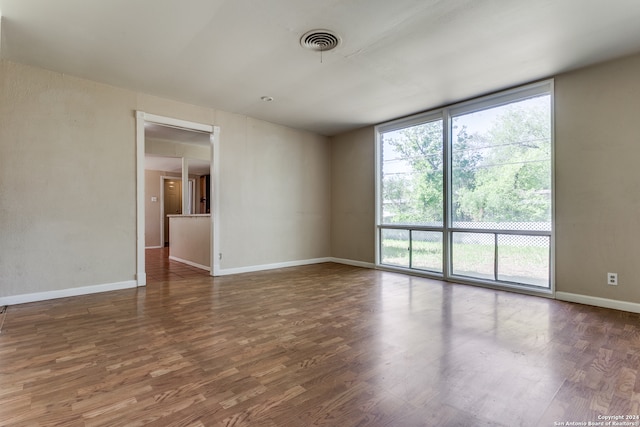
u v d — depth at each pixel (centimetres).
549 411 153
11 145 329
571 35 275
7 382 178
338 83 381
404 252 521
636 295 307
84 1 229
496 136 412
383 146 559
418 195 502
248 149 524
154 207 941
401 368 196
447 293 382
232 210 507
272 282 444
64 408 154
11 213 329
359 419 147
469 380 182
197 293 381
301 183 600
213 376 186
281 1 230
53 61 328
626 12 242
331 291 392
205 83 382
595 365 198
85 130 372
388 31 269
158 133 616
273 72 350
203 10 241
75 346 227
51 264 351
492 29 266
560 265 354
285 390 171
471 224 437
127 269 404
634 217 309
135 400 161
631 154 310
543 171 371
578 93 341
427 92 409
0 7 235
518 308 321
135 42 288
